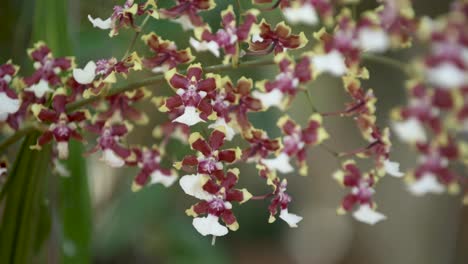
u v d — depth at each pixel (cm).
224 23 44
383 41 39
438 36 37
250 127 44
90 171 69
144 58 45
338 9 47
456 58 37
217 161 44
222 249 78
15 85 46
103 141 47
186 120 43
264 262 177
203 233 43
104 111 48
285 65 42
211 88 43
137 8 44
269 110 69
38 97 46
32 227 49
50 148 47
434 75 37
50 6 51
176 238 75
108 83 45
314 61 40
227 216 44
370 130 44
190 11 44
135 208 73
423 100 38
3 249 48
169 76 43
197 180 44
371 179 44
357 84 43
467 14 37
